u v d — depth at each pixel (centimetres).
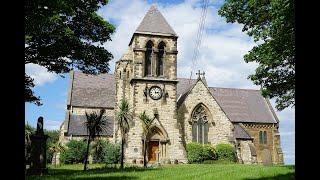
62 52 3094
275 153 7500
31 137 3019
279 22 2077
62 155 6109
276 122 7612
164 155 5556
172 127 5666
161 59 5881
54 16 2609
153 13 6022
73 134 6306
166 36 5853
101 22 3416
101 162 6072
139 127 5522
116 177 2528
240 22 2950
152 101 5672
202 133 6141
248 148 6575
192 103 6166
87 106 6838
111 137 6438
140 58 5734
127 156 5406
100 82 7425
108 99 7081
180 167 3866
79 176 2619
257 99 8088
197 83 6284
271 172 2717
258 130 7544
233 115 7544
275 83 3056
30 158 3002
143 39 5794
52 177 2508
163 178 2472
